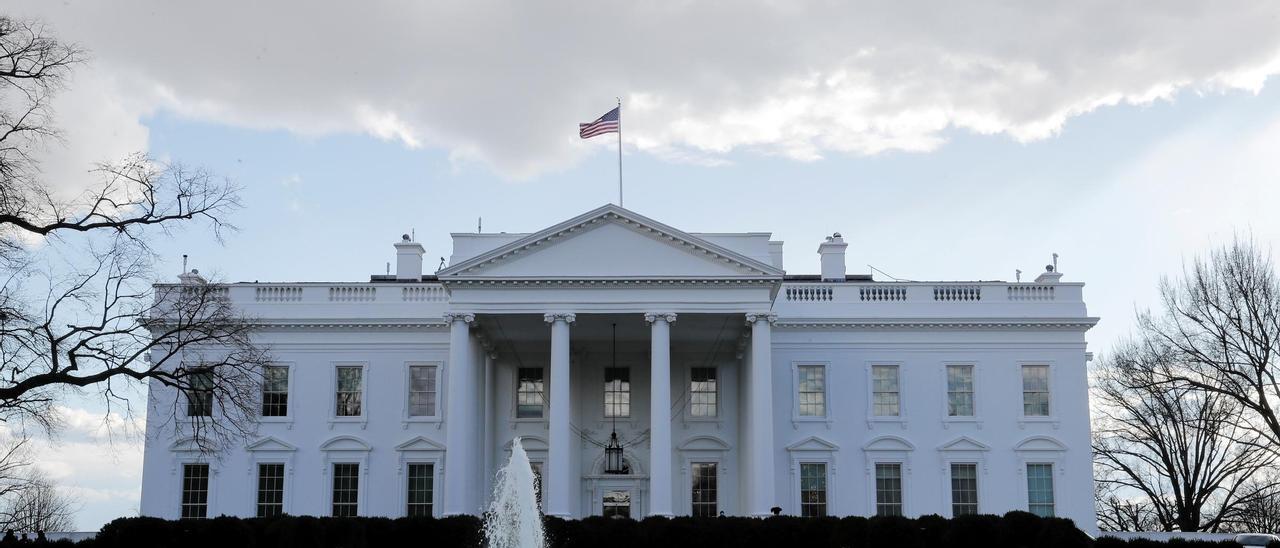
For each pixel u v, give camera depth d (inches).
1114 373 2888.8
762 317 2085.4
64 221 1353.3
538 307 2089.1
